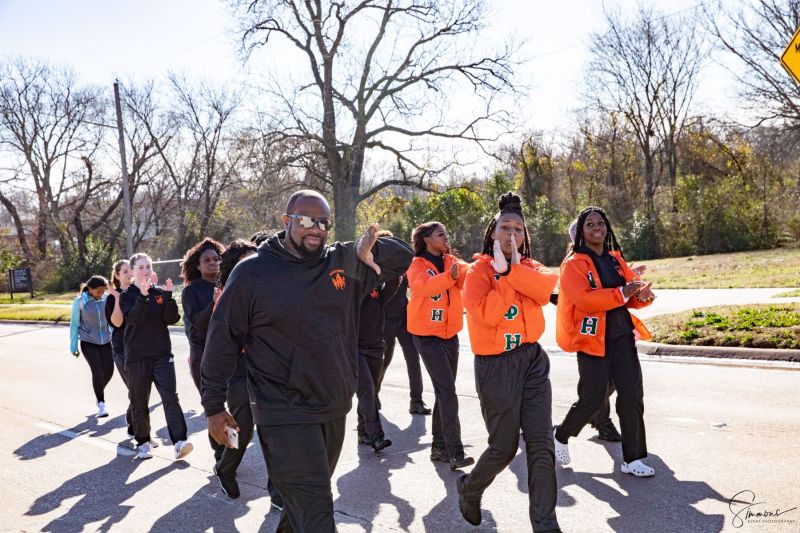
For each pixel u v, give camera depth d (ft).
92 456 22.90
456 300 19.48
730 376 26.76
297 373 11.11
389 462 19.97
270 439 11.18
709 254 117.39
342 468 19.67
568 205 147.23
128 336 21.90
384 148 108.47
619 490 16.11
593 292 16.38
